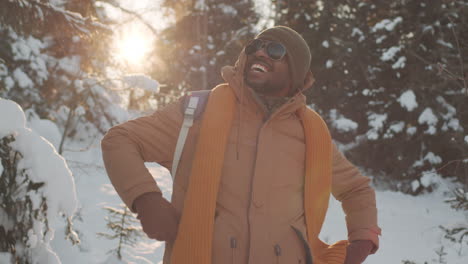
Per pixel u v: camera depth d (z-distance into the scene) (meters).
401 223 7.71
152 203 1.34
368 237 1.68
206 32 15.97
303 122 1.62
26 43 7.95
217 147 1.44
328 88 13.17
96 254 3.93
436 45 10.16
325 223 7.18
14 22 3.24
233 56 16.41
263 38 1.62
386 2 11.75
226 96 1.56
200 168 1.41
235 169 1.45
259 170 1.45
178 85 15.03
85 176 7.48
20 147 1.67
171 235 1.36
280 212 1.45
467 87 6.02
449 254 5.96
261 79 1.56
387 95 11.63
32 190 1.64
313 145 1.58
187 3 14.18
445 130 10.53
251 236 1.38
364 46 12.08
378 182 11.94
